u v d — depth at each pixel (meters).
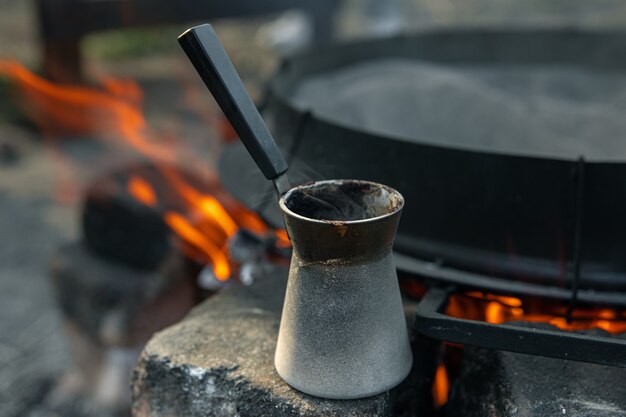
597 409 0.54
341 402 0.53
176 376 0.58
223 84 0.49
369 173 0.64
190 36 0.48
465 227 0.62
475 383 0.59
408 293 0.66
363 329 0.51
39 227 1.58
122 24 1.94
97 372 1.02
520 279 0.61
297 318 0.52
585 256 0.60
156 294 0.95
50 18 1.97
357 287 0.51
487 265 0.61
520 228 0.60
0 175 1.87
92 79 2.47
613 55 1.05
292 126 0.70
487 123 0.85
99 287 0.99
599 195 0.58
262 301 0.65
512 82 1.04
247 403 0.56
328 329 0.51
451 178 0.61
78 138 2.13
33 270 1.38
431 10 3.23
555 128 0.86
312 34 2.27
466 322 0.53
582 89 1.02
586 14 3.12
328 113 0.82
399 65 0.96
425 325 0.54
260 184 0.71
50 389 1.03
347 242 0.49
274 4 2.12
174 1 1.94
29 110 2.20
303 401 0.54
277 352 0.55
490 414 0.56
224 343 0.60
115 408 0.98
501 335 0.52
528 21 3.05
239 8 2.04
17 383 1.04
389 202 0.52
